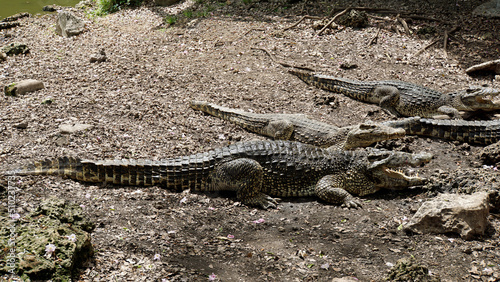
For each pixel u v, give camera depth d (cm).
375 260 515
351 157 666
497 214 600
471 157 763
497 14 1316
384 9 1384
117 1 1619
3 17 1540
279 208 626
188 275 473
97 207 575
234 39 1265
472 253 528
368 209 622
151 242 520
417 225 565
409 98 922
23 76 1022
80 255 469
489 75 1060
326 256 520
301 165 649
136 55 1165
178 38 1288
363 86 969
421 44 1205
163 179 637
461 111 928
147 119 838
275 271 493
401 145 793
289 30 1309
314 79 1020
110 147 729
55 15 1559
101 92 943
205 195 640
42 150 705
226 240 542
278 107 926
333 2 1479
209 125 842
